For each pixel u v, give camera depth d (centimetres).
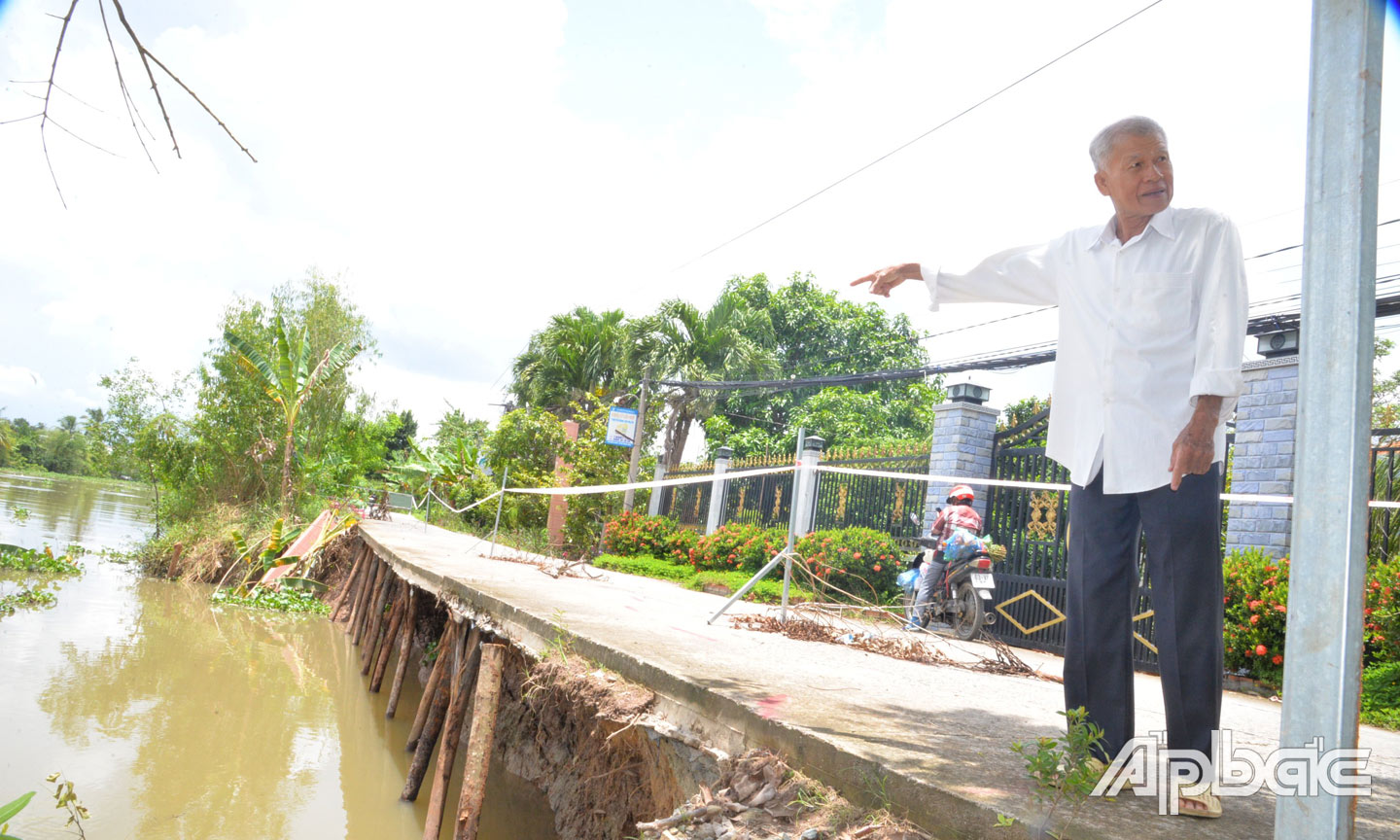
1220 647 213
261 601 1396
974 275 273
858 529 1069
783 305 3016
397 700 779
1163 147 228
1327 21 148
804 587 1054
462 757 655
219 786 562
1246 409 706
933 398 2800
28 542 1867
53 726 648
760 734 265
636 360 2334
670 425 2508
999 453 973
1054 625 817
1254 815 213
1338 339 143
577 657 405
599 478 1841
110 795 527
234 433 2144
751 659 404
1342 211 144
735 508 1513
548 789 541
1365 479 141
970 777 217
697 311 2353
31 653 880
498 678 454
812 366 2875
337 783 590
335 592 1482
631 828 381
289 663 990
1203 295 220
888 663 480
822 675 382
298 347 2105
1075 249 250
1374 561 652
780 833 220
